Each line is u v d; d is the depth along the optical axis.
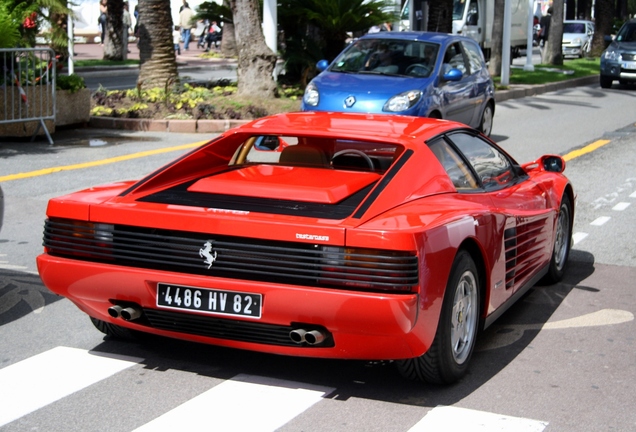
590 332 5.83
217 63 33.69
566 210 6.99
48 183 10.71
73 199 4.81
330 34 20.70
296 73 21.22
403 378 4.92
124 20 33.00
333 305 4.21
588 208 10.00
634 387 4.87
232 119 15.98
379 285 4.18
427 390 4.76
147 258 4.57
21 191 10.24
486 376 4.99
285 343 4.53
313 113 5.89
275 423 4.31
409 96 12.31
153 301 4.57
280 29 21.16
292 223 4.30
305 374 4.96
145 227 4.57
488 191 5.54
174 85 18.14
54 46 20.34
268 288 4.30
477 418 4.40
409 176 4.82
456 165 5.34
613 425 4.36
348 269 4.20
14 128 14.13
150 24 17.97
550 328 5.91
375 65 13.28
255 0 17.73
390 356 4.42
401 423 4.32
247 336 4.58
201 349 5.37
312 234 4.24
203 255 4.44
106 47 32.09
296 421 4.33
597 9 44.31
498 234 5.13
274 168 5.39
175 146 13.88
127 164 12.15
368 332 4.25
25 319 5.93
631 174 12.13
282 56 20.53
